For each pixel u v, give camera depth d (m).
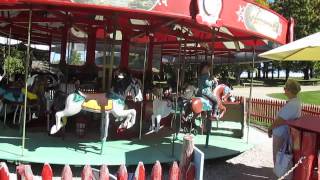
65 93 9.59
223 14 8.21
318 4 53.28
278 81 56.34
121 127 9.03
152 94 11.87
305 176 6.70
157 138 10.27
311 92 39.62
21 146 8.53
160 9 7.34
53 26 14.90
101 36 15.15
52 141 9.19
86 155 8.16
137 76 13.77
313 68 55.94
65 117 8.36
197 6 7.67
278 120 7.41
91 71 13.12
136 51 14.91
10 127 10.46
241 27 8.81
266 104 17.91
